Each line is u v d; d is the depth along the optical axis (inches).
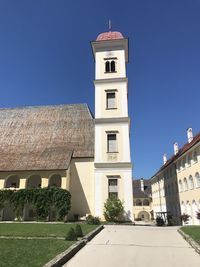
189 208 1732.3
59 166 1275.8
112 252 478.9
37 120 1652.3
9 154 1446.9
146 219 3408.0
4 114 1753.2
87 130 1505.9
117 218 1184.2
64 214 1183.6
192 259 426.9
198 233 659.4
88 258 430.6
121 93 1381.6
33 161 1348.4
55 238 592.4
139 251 489.1
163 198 2642.7
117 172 1262.3
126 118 1328.7
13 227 810.2
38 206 1210.0
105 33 1529.3
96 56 1476.4
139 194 3641.7
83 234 644.1
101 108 1368.1
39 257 392.2
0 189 1277.1
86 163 1359.5
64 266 378.3
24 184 1285.7
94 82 1416.1
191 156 1679.4
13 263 355.3
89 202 1296.8
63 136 1505.9
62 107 1684.3
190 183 1717.5
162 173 2679.6
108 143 1317.7
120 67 1434.5
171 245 550.9
